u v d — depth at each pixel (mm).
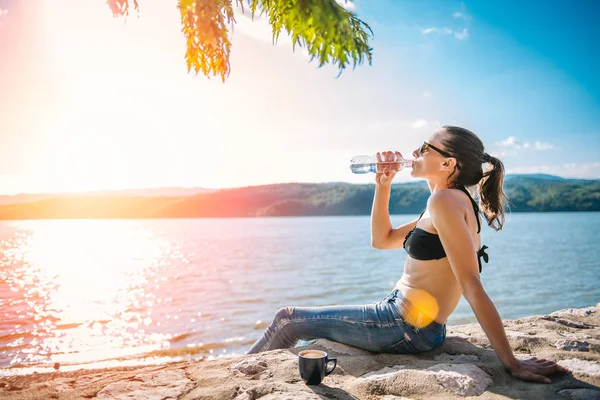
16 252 37469
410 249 2689
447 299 2619
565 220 91500
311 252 29719
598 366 2486
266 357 2807
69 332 8336
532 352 2863
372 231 3285
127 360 6426
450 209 2375
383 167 3188
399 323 2695
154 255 32281
